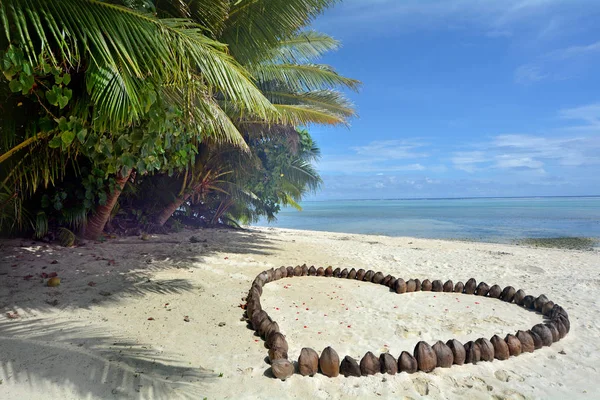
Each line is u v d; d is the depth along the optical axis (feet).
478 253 39.40
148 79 15.20
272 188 50.98
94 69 13.34
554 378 11.37
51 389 8.84
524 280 26.04
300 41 36.50
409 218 142.31
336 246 41.06
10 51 11.39
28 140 15.60
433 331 15.07
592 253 41.91
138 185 37.11
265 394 9.64
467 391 10.39
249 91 18.34
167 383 9.67
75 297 15.75
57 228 27.68
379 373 11.07
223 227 53.83
